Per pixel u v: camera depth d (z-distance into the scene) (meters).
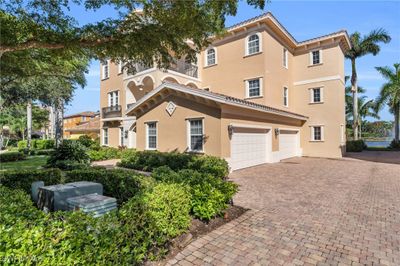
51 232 2.59
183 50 6.35
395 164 15.27
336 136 19.39
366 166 14.28
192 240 4.50
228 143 11.90
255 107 12.88
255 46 18.17
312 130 20.55
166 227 4.09
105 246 2.96
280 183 9.42
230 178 10.39
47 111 47.09
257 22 17.62
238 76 19.08
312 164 15.12
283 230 4.96
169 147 13.91
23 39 5.12
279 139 17.09
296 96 21.38
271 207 6.42
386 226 5.19
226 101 10.88
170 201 4.25
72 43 5.38
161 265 3.71
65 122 68.50
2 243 2.27
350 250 4.17
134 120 19.66
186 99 12.99
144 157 12.58
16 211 3.18
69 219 2.98
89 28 5.25
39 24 5.13
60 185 5.79
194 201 5.18
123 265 3.20
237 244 4.36
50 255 2.45
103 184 6.79
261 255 4.00
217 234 4.76
